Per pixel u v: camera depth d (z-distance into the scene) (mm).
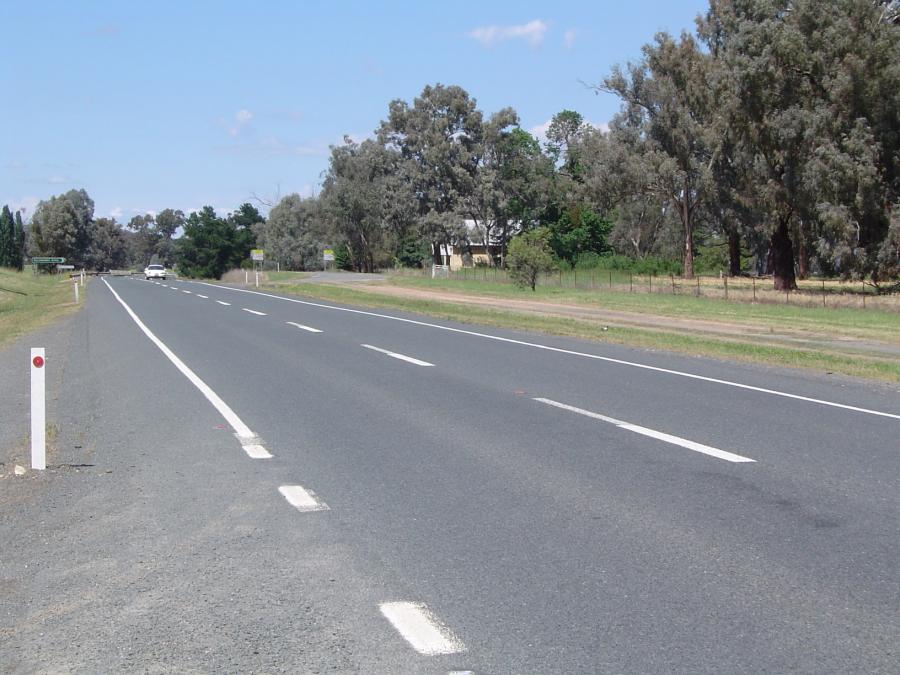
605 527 6539
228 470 8359
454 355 18047
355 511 6984
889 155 43156
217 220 101938
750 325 27625
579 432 10094
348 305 37031
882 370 15883
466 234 99000
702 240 112688
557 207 108312
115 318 29312
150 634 4727
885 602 5105
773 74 44531
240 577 5543
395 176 103062
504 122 97688
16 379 14992
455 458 8812
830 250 44344
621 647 4527
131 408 11867
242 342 20797
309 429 10344
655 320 29750
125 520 6781
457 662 4371
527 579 5484
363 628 4773
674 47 64375
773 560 5812
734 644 4559
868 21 43531
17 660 4445
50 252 143125
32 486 7832
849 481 7848
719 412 11391
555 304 38656
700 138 62156
